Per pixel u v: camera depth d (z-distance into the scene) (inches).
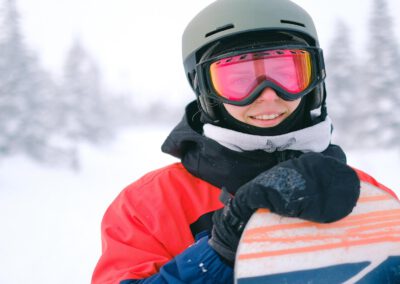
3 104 761.0
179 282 37.3
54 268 209.3
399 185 457.7
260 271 34.4
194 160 51.4
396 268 35.3
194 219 48.1
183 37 57.4
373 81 833.5
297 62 48.3
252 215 35.5
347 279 34.6
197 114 58.0
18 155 741.9
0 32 834.2
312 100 52.7
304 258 34.8
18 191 564.4
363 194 37.6
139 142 1180.5
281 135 47.1
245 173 48.4
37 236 274.4
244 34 50.3
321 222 34.0
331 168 35.5
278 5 51.3
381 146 789.2
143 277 42.0
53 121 793.6
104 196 475.5
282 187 34.7
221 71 48.3
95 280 45.4
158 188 50.8
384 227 36.3
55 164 741.3
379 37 874.8
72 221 319.6
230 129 51.6
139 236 46.3
